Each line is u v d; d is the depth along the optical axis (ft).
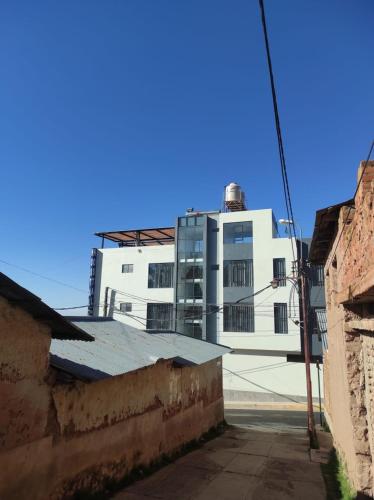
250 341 125.18
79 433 23.98
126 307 145.59
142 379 33.30
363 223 19.10
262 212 134.31
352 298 22.85
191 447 44.47
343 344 31.42
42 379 20.18
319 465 39.14
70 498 22.79
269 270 128.67
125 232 150.61
